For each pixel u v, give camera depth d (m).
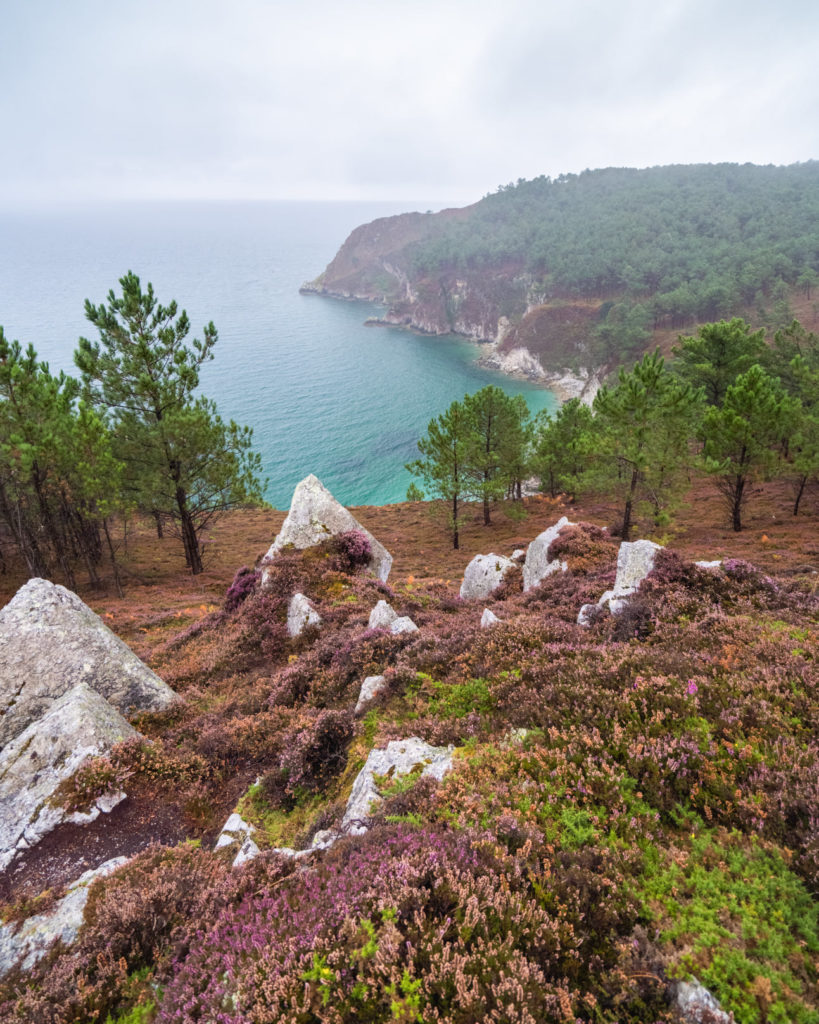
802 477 40.44
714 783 5.71
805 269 176.12
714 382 56.34
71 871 7.70
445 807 6.22
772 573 23.47
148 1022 4.78
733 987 3.75
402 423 155.88
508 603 17.77
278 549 21.83
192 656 17.31
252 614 18.22
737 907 4.37
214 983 4.53
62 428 29.41
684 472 35.22
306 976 4.11
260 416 162.00
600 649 9.71
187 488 34.78
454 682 10.02
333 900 4.86
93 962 5.55
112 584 35.66
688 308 171.12
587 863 5.02
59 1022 4.87
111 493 30.14
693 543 36.72
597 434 39.88
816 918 4.18
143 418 33.62
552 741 7.01
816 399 45.25
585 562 19.38
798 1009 3.57
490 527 56.25
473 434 48.22
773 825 5.11
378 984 3.99
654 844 5.20
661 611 11.52
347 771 8.60
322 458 130.50
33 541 35.53
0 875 7.66
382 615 14.80
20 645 12.30
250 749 10.47
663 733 6.61
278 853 6.71
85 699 10.64
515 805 6.03
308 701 11.91
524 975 3.87
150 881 6.62
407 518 66.31
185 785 9.48
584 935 4.32
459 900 4.58
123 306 31.02
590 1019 3.84
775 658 8.28
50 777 9.16
